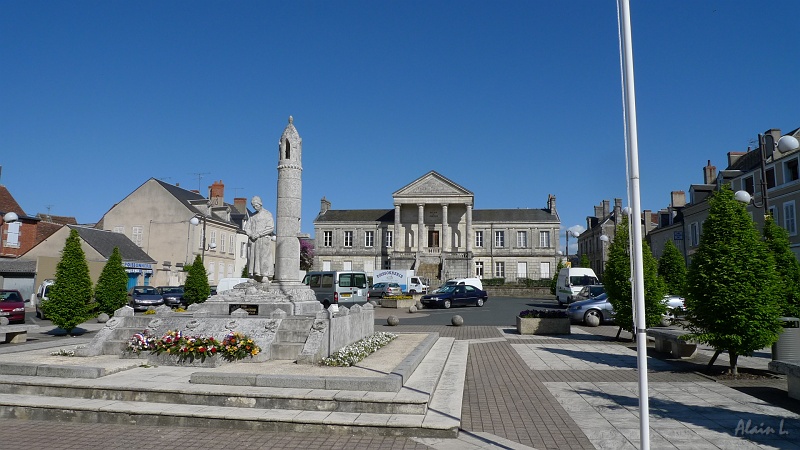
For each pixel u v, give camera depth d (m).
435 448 6.32
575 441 6.52
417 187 66.88
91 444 6.55
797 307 13.35
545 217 68.44
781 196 32.03
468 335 19.27
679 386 9.71
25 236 42.62
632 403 8.44
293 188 15.38
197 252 48.91
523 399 8.79
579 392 9.31
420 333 17.50
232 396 7.71
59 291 18.08
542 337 18.52
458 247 67.81
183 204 48.91
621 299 16.83
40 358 10.96
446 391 8.83
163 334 11.30
